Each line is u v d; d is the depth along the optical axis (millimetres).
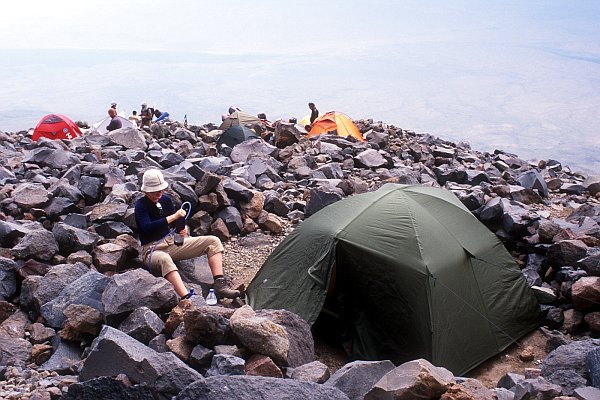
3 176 14117
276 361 6469
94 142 19141
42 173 14602
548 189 19156
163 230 9391
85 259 9352
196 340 6555
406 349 8414
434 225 9195
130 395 5113
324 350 8906
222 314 7234
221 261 9672
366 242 8828
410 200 9453
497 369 8688
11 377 6551
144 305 7551
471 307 8867
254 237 11922
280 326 6684
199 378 5656
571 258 10578
